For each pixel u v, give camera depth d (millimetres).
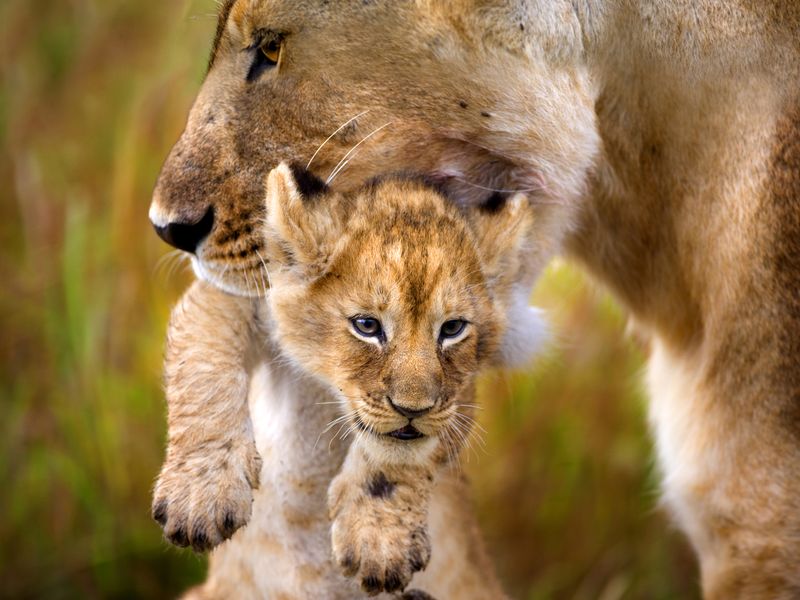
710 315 7375
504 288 6801
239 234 6914
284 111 6926
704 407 7410
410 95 6891
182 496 6559
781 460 7145
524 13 6852
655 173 7406
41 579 10859
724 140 7191
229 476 6602
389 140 6930
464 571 7715
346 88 6871
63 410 10977
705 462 7406
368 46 6832
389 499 6512
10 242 12086
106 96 12805
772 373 7090
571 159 7094
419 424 6293
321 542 7336
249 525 7402
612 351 11102
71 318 10922
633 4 7055
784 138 7039
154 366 10992
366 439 6422
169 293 11164
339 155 6922
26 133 12703
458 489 7676
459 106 6914
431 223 6395
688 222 7398
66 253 11008
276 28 6879
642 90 7215
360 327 6352
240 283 6930
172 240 7066
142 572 10852
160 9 13203
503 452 11094
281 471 7281
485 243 6637
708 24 7055
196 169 6984
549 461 11102
